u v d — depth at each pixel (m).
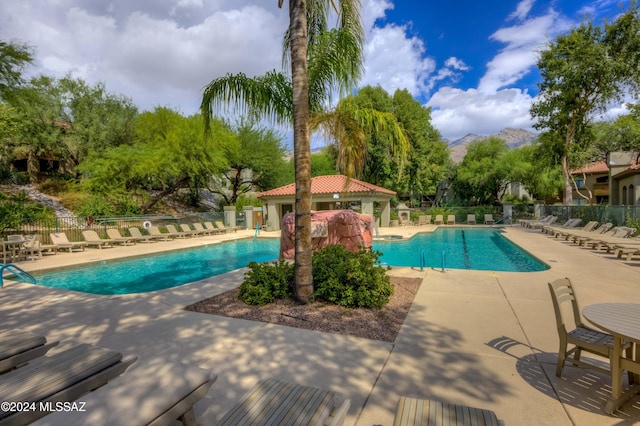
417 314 4.98
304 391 2.21
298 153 5.36
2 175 22.80
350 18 6.15
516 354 3.60
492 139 36.34
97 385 2.42
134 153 20.73
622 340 2.66
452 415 1.95
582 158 23.36
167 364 2.32
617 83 20.19
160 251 13.50
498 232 19.95
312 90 6.44
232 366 3.39
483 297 5.86
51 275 10.18
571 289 3.34
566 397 2.78
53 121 23.67
